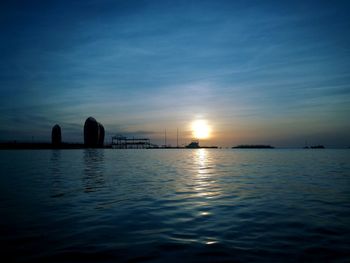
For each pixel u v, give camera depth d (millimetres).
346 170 25656
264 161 41562
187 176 20844
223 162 39281
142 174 22266
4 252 6043
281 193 13469
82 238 6949
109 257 5762
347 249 6156
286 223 8281
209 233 7352
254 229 7699
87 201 11523
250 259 5641
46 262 5527
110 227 7895
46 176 20547
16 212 9625
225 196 12688
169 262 5512
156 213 9523
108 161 40250
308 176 20719
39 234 7262
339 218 8844
